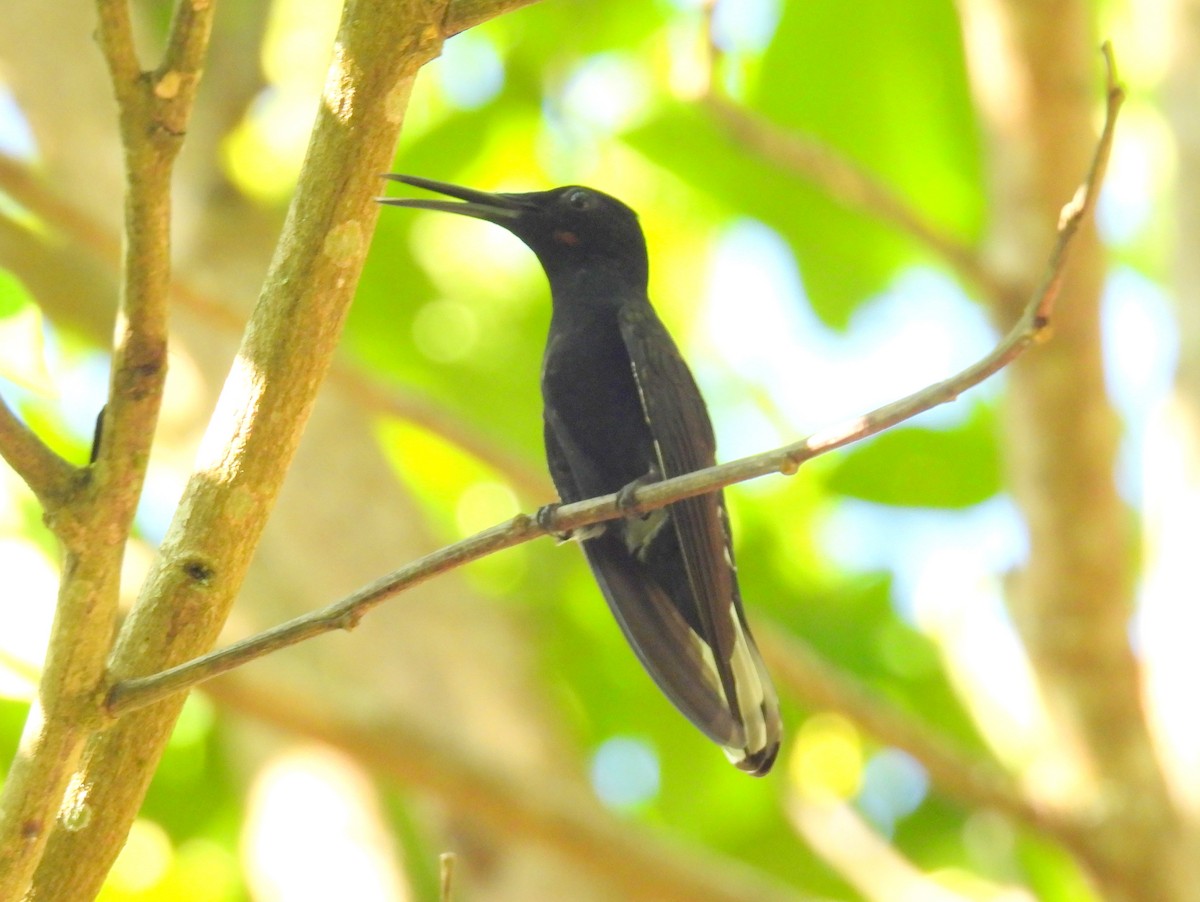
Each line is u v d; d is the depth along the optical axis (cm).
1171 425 953
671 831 1383
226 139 1193
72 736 410
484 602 1137
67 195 1135
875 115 1377
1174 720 945
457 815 1080
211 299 1066
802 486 1541
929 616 1439
